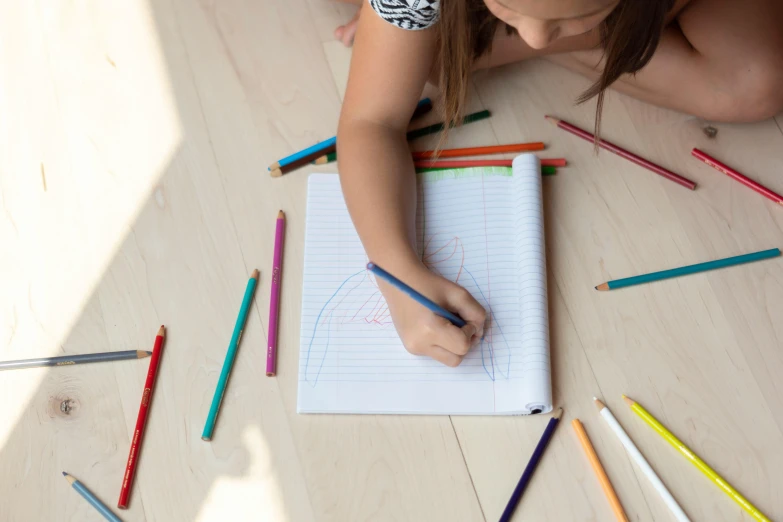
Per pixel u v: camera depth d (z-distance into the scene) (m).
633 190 0.94
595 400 0.83
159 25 1.08
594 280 0.89
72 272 0.92
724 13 0.93
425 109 0.98
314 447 0.82
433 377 0.84
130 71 1.05
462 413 0.82
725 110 0.94
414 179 0.89
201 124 1.01
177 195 0.96
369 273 0.89
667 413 0.82
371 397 0.83
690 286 0.89
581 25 0.63
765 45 0.91
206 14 1.09
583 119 0.99
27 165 0.99
